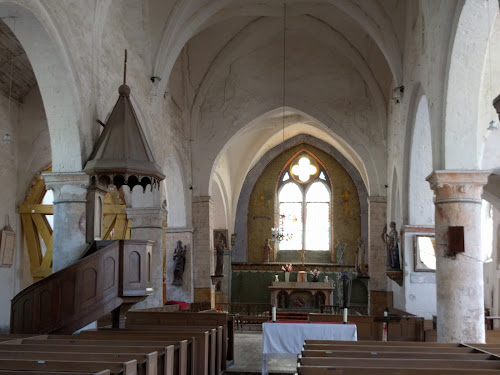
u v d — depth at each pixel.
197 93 22.94
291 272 32.31
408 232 17.55
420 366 7.27
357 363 7.23
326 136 31.84
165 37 16.47
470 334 11.98
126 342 8.99
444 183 12.22
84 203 12.25
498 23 12.02
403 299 17.97
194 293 23.06
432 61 12.94
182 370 9.59
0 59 15.12
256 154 31.34
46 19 10.98
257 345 18.69
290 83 23.38
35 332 10.40
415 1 15.05
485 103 13.05
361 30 20.67
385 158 22.75
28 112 17.28
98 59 13.01
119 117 12.01
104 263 10.99
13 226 16.91
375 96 22.25
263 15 20.16
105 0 13.11
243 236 33.38
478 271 12.13
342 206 33.31
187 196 22.92
